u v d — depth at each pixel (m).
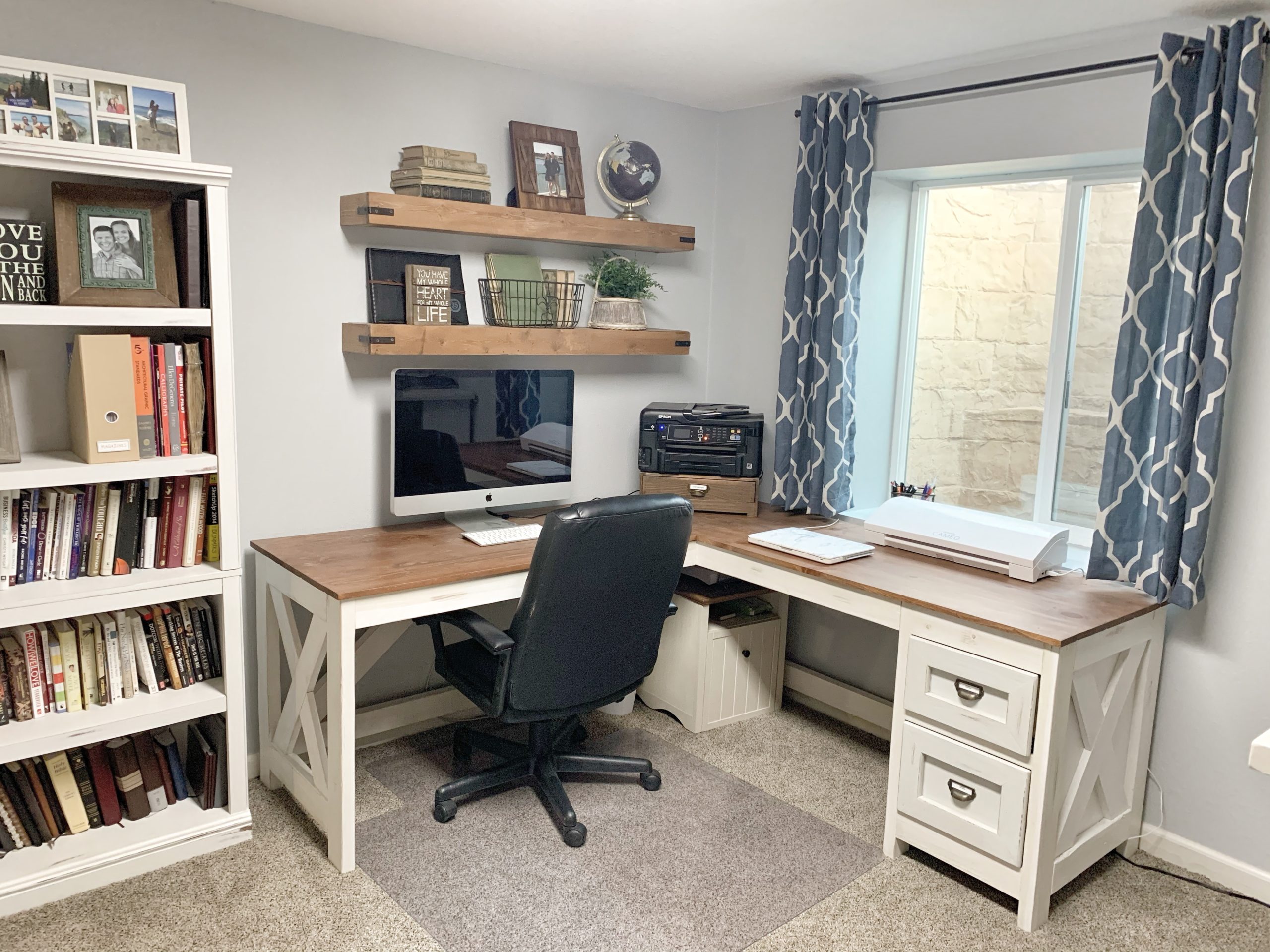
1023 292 3.01
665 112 3.37
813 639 3.38
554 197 2.99
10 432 2.05
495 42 2.68
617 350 3.14
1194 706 2.39
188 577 2.21
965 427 3.22
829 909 2.17
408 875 2.25
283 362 2.63
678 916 2.12
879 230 3.17
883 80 2.95
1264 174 2.18
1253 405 2.23
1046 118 2.61
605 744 2.97
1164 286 2.31
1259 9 2.17
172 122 2.13
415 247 2.83
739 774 2.82
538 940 2.02
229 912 2.09
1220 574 2.32
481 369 3.02
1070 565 2.68
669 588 2.42
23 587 2.09
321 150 2.61
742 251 3.51
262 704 2.66
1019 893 2.12
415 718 3.03
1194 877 2.40
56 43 2.17
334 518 2.81
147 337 2.16
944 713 2.22
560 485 3.10
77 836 2.23
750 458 3.22
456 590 2.38
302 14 2.46
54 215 2.02
